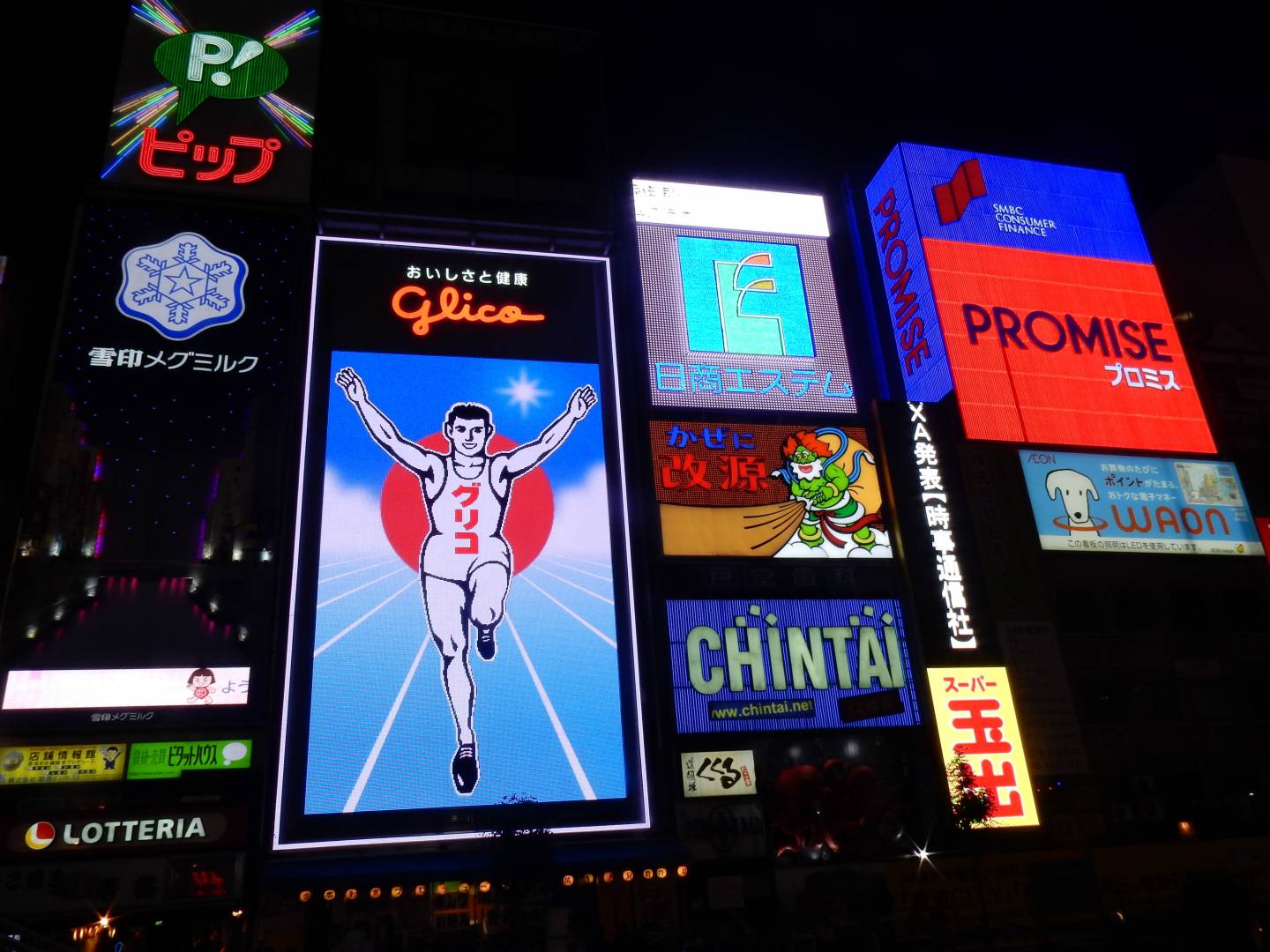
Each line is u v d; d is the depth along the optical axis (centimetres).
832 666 3353
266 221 3594
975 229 4512
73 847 2542
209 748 2773
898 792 3219
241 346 3331
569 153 4153
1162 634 3819
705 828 2995
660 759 3164
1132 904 3164
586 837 2967
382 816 2855
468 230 3838
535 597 3259
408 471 3341
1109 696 3647
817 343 4019
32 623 2797
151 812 2622
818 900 2956
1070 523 3909
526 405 3556
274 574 3017
